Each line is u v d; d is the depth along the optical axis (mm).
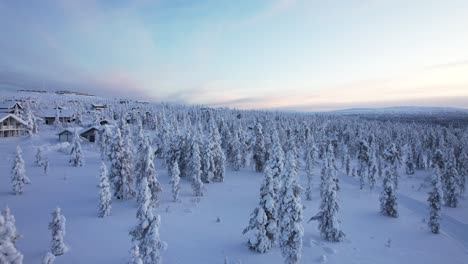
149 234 20203
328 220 30250
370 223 38594
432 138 113062
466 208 52250
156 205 38375
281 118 161750
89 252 24297
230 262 23578
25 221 31156
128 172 40906
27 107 99250
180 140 58656
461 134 126250
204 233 29938
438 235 35375
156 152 72875
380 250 29266
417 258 28328
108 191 33781
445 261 28453
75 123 106875
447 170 53906
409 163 83562
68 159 64562
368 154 68312
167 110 177750
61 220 23844
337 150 101688
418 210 48625
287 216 22172
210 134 57219
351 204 48344
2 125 78625
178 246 26266
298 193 22609
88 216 33281
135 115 124562
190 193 46844
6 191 41406
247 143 75875
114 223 31344
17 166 40062
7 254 13852
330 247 28172
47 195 40625
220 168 57062
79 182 47594
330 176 30719
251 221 26391
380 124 178750
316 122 157125
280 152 26703
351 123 156000
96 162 64062
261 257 24609
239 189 51688
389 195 41781
